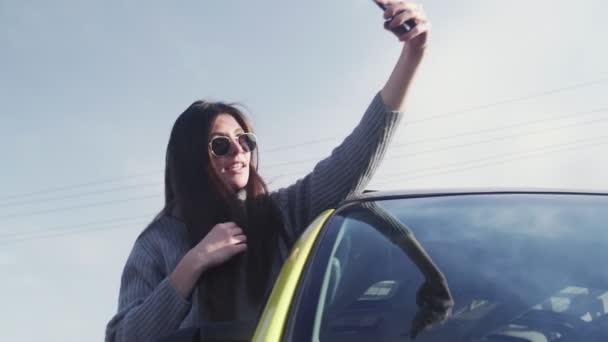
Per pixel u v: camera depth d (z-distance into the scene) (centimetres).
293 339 152
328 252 179
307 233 195
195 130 271
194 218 262
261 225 260
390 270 173
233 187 273
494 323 154
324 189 272
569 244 179
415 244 181
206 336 168
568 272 168
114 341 244
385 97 262
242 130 280
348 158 267
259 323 162
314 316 157
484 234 185
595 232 186
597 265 171
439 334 153
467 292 163
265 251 255
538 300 160
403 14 220
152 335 227
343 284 170
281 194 287
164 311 226
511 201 208
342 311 161
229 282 244
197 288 246
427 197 214
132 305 246
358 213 201
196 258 229
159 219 276
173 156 274
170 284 228
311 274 171
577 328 153
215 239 236
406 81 257
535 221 193
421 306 160
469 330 153
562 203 205
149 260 263
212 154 269
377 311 160
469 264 173
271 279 255
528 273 169
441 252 178
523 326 153
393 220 195
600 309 157
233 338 167
